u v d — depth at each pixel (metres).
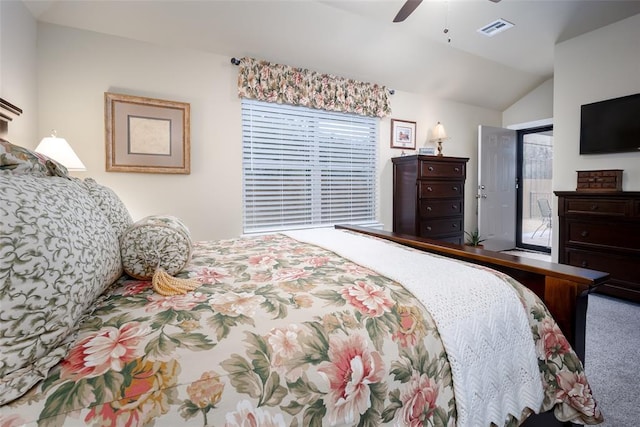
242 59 3.10
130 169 2.70
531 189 5.27
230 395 0.53
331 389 0.62
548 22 3.09
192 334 0.62
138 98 2.69
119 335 0.61
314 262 1.24
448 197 3.85
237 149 3.18
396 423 0.68
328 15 2.88
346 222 3.94
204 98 3.00
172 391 0.51
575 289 1.02
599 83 3.18
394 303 0.83
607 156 3.14
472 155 4.88
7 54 1.98
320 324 0.71
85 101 2.56
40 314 0.51
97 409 0.47
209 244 1.68
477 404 0.79
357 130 3.95
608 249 2.86
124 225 1.10
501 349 0.86
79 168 2.19
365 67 3.64
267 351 0.61
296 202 3.60
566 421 0.96
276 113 3.43
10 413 0.44
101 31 2.58
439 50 3.61
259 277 1.03
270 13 2.76
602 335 2.16
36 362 0.50
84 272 0.63
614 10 2.87
